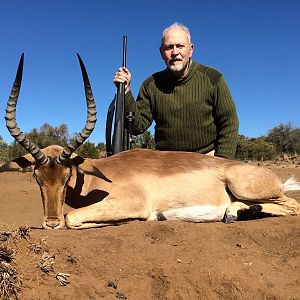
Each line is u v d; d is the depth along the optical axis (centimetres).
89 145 504
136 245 113
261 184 145
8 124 127
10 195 304
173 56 164
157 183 143
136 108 176
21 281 91
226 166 149
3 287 88
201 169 147
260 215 152
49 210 129
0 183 367
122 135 167
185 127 171
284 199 152
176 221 131
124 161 148
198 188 145
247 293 105
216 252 116
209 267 109
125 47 185
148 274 104
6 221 212
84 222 130
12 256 95
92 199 140
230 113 166
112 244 111
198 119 169
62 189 130
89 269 101
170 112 171
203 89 167
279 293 105
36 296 90
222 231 130
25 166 141
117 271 103
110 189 139
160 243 116
